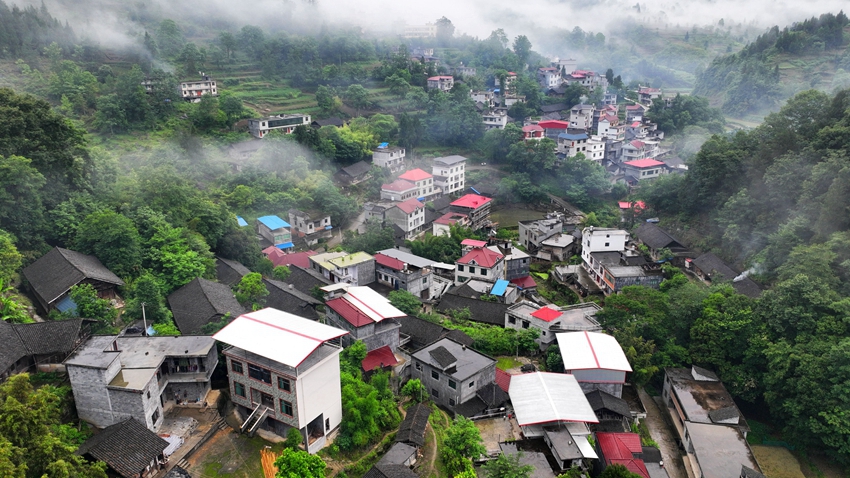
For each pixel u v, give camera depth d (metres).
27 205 46.22
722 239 77.69
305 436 32.47
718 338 51.41
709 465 39.16
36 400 27.05
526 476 32.66
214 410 35.03
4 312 36.12
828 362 44.31
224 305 45.62
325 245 81.06
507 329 54.53
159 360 33.81
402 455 33.41
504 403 42.97
